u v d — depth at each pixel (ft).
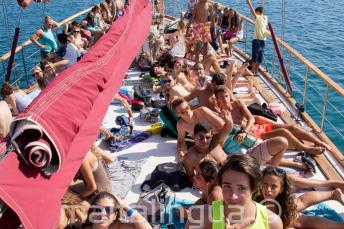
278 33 65.77
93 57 8.27
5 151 5.55
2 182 4.94
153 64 30.96
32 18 72.74
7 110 12.35
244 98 26.45
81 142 6.17
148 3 15.05
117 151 21.22
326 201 17.17
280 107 25.67
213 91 22.21
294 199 13.20
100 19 41.34
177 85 23.00
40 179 5.38
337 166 19.76
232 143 19.61
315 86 40.63
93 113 6.73
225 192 8.35
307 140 21.08
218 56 36.68
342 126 31.73
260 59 32.78
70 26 38.93
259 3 92.43
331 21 75.46
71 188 16.16
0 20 70.44
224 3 93.50
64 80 6.89
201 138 17.42
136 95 26.08
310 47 57.31
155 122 24.20
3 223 5.14
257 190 8.55
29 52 53.88
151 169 19.70
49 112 5.87
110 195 12.87
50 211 5.31
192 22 35.40
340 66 49.03
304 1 97.66
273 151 17.84
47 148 5.39
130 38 10.54
